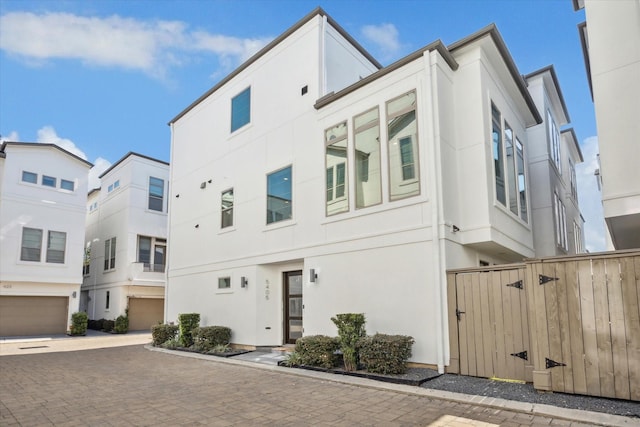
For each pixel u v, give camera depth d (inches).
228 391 265.7
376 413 207.8
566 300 221.5
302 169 419.5
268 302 452.1
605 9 280.1
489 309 272.4
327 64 434.0
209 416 210.8
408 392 242.5
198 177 573.3
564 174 653.9
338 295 362.6
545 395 218.4
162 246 959.0
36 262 776.3
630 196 255.0
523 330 256.4
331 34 446.9
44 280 779.4
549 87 563.5
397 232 329.1
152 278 895.1
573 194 700.0
